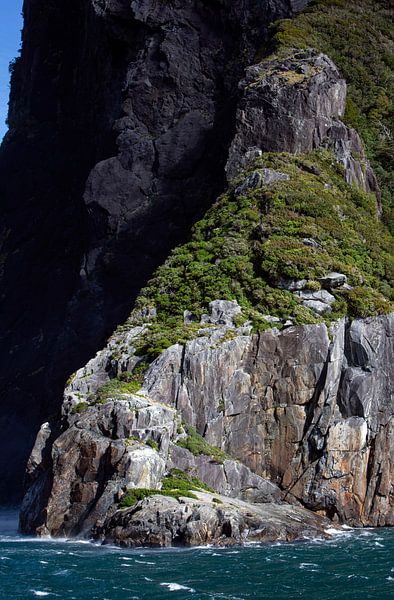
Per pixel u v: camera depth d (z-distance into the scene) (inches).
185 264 2071.9
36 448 1726.1
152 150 2800.2
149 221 2711.6
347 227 2159.2
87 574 1092.5
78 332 2659.9
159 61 2918.3
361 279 1935.3
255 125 2468.0
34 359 3125.0
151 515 1350.9
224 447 1690.5
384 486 1715.1
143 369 1736.0
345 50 2970.0
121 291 2682.1
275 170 2287.2
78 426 1579.7
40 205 3442.4
